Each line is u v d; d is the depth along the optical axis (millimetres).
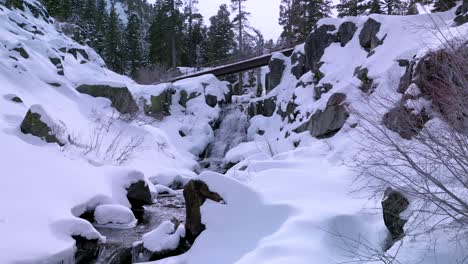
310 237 4906
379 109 7512
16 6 23672
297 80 20094
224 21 50438
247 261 4637
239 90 40125
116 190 9594
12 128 9758
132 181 10125
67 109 15047
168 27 42531
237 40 52938
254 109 24000
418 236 4180
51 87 16062
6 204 6535
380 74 11305
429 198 3750
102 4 62188
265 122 21000
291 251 4637
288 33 38312
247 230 5637
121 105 18328
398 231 4602
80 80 18609
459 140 3635
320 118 12617
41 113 10086
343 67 15258
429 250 3920
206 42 51906
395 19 13969
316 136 12695
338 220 5207
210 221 6078
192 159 20969
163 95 23969
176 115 24500
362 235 5027
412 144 4559
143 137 16656
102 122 16078
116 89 18625
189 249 5949
